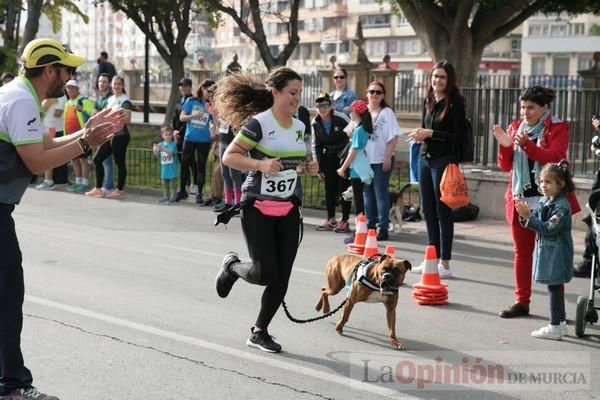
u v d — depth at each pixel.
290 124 7.27
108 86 18.64
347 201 14.37
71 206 16.80
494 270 11.52
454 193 10.38
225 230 14.20
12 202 5.78
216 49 105.94
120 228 14.20
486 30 25.23
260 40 26.69
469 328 8.52
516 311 9.01
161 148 17.41
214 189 17.03
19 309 5.80
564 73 80.56
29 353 7.30
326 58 93.19
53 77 5.88
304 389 6.55
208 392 6.43
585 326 8.48
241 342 7.75
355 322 8.60
